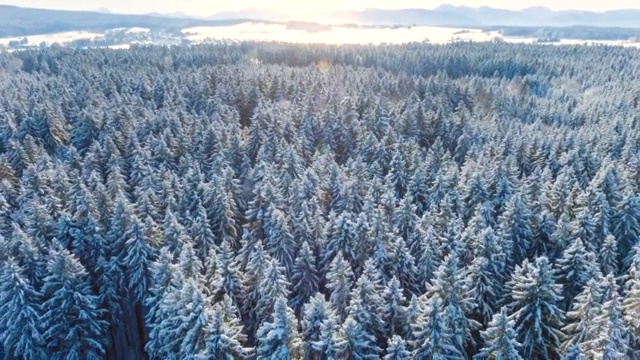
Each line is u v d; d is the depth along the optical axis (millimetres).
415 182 54844
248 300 36969
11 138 70500
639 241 39344
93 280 41000
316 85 111250
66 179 54312
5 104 92062
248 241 43188
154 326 35125
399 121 82750
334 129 78250
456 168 58156
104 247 41438
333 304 34406
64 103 91500
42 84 113812
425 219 44219
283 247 41594
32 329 34375
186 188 51969
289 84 110000
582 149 68500
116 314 40719
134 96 97438
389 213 47281
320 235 43875
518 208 42312
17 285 34281
